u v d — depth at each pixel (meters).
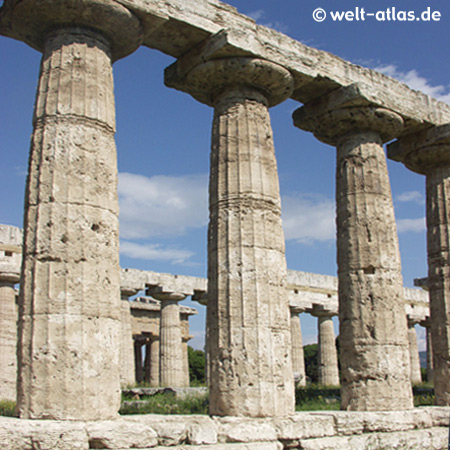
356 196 17.61
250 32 15.06
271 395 13.71
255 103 15.46
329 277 38.75
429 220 20.44
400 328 16.97
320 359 37.75
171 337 31.52
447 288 19.59
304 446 13.59
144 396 24.20
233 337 13.95
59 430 10.80
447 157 20.08
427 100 19.67
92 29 13.34
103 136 12.87
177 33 14.95
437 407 17.52
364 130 18.08
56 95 12.72
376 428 15.38
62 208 12.10
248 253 14.33
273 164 15.34
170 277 31.80
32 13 12.89
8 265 24.59
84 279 11.93
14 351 24.53
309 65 16.30
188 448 12.02
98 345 11.85
